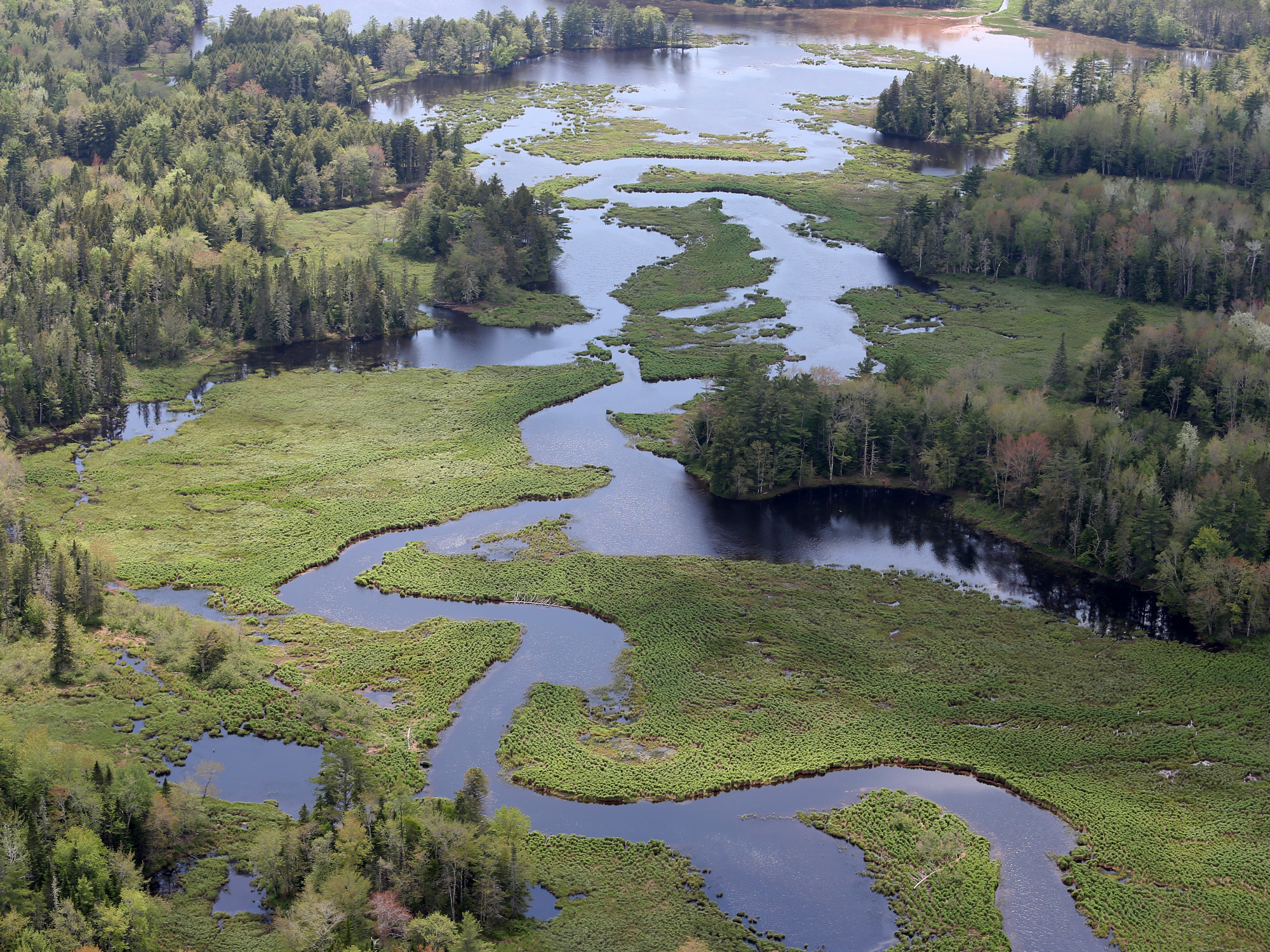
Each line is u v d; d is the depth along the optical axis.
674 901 149.38
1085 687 187.88
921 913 147.50
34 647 187.50
